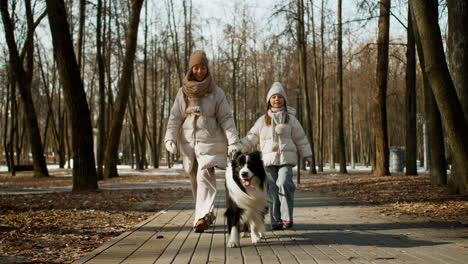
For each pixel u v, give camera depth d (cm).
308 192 1210
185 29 2652
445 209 709
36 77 3162
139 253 411
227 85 3462
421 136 3603
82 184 1168
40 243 472
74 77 1133
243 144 566
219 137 524
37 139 2125
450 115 750
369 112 3619
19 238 494
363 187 1193
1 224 580
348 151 5062
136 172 2752
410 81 1552
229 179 457
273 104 568
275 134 547
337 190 1202
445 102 745
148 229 564
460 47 795
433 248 427
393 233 526
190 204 902
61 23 1098
